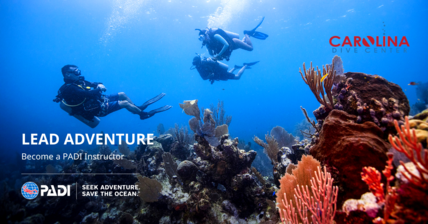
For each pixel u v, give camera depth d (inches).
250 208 141.3
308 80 111.6
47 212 161.9
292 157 148.9
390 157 46.1
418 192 41.3
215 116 333.7
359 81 100.5
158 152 210.2
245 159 146.6
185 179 154.1
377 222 45.3
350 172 71.6
